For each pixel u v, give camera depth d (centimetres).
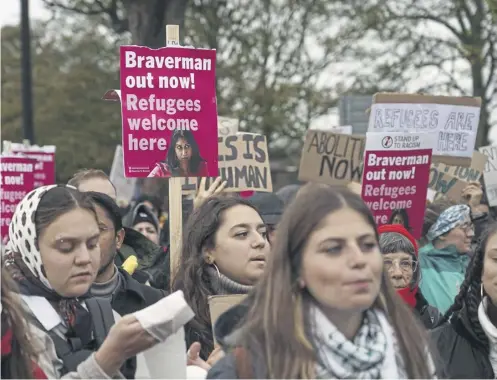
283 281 509
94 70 5928
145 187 2706
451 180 1489
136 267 955
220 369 518
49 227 630
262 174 1258
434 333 715
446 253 1147
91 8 3888
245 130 5066
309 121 5147
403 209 1123
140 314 537
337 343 499
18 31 5575
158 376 582
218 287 817
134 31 3462
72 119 5875
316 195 515
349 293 497
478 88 4206
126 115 918
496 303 696
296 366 494
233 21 4841
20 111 5650
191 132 934
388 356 509
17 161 1512
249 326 517
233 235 814
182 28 3491
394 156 1116
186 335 801
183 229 918
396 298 542
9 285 567
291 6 4891
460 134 1402
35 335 596
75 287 637
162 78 930
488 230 708
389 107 1350
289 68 5031
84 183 1157
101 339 654
